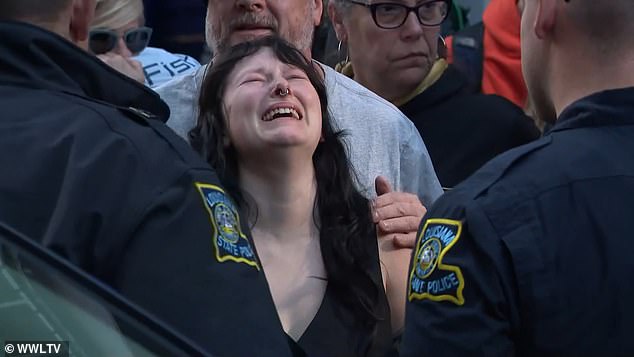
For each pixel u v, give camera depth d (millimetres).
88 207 6695
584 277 7078
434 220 7496
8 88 7133
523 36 7984
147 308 6703
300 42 12398
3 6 7277
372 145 11328
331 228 9664
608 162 7344
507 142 13719
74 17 7609
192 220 6949
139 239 6770
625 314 7074
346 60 14625
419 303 7371
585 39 7582
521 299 7082
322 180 9867
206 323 6770
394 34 13586
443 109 13781
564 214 7188
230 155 9828
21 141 6867
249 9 12070
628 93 7508
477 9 22547
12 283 5910
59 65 7297
